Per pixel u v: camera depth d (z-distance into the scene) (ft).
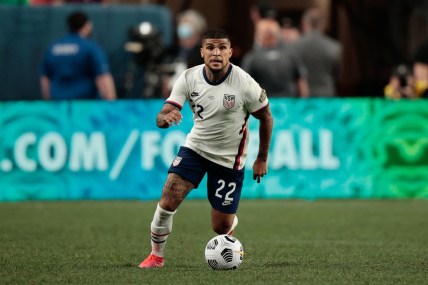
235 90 87.15
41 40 202.39
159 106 162.61
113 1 227.61
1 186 164.25
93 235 118.83
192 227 126.62
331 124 163.22
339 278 81.71
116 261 95.09
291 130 163.02
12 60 202.39
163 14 201.46
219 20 239.30
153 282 79.61
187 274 84.07
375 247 107.24
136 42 185.68
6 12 202.39
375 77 246.27
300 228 126.62
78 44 173.27
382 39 247.70
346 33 246.68
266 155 90.33
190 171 88.22
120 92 200.34
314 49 177.88
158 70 185.47
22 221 134.41
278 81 170.19
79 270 87.76
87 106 163.43
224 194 89.20
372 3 249.14
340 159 163.63
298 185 163.53
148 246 108.17
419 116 165.07
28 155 164.14
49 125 163.84
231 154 88.53
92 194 164.25
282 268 88.74
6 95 203.41
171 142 162.71
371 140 164.04
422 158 165.37
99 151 163.63
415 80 192.24
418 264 92.12
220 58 85.56
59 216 140.56
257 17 176.65
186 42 181.98
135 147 163.22
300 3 241.76
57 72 173.99
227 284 78.18
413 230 124.47
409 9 244.42
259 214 142.61
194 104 88.02
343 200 162.71
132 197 163.73
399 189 165.37
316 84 178.50
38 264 92.53
